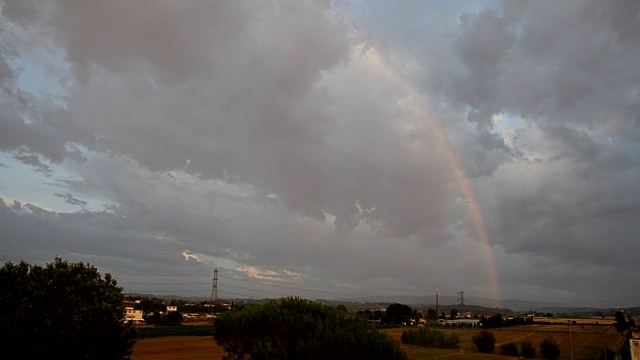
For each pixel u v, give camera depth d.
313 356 19.50
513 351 69.75
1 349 21.47
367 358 20.38
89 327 23.27
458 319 119.38
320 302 22.88
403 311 115.06
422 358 60.97
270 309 21.38
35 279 23.61
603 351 63.88
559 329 96.88
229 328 21.28
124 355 25.56
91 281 25.02
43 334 21.91
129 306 117.56
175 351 64.19
